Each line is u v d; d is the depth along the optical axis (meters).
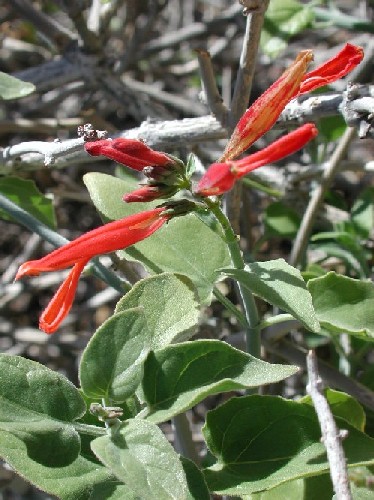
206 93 0.28
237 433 0.24
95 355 0.21
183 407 0.21
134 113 0.39
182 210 0.21
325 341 0.34
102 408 0.20
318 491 0.24
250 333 0.26
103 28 0.39
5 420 0.20
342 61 0.22
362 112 0.26
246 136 0.21
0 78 0.30
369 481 0.27
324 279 0.26
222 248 0.26
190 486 0.21
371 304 0.26
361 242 0.36
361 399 0.30
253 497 0.24
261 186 0.36
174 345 0.22
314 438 0.23
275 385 0.34
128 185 0.27
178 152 0.38
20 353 0.43
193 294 0.23
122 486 0.21
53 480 0.20
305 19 0.36
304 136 0.18
